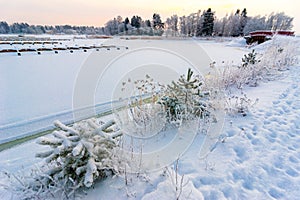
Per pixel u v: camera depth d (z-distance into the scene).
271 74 6.60
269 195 2.12
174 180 2.11
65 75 8.10
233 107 3.91
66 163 2.00
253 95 4.84
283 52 8.80
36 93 5.99
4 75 8.08
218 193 2.10
